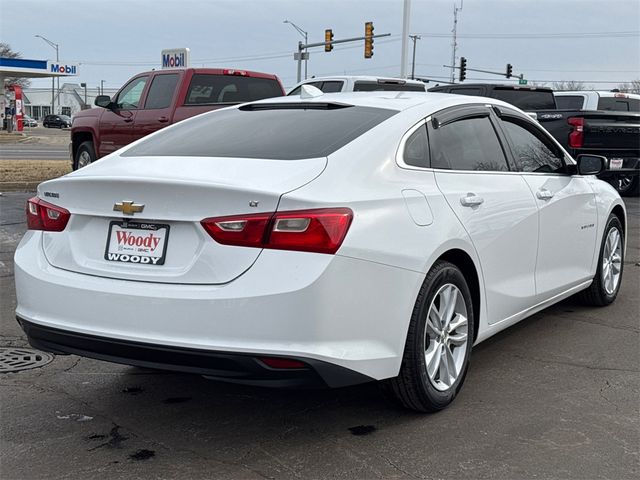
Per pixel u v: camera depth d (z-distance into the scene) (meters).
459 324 4.07
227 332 3.21
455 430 3.77
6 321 5.82
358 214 3.42
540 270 5.02
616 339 5.39
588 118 12.66
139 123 11.24
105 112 12.02
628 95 15.84
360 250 3.35
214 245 3.30
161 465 3.40
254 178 3.44
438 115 4.36
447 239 3.87
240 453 3.52
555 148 5.53
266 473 3.31
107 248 3.58
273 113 4.49
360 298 3.36
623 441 3.65
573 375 4.62
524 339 5.39
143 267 3.46
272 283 3.19
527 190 4.83
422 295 3.71
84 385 4.46
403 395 3.79
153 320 3.32
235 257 3.26
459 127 4.50
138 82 11.70
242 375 3.25
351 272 3.31
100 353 3.50
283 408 4.09
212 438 3.69
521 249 4.70
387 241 3.50
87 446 3.60
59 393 4.32
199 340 3.24
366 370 3.41
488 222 4.31
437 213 3.90
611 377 4.58
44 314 3.65
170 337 3.29
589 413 4.00
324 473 3.31
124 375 4.64
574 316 6.04
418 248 3.66
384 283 3.47
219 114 4.75
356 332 3.37
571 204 5.39
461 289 4.07
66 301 3.56
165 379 4.57
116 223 3.57
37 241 3.85
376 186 3.64
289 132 4.06
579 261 5.64
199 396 4.28
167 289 3.33
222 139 4.15
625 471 3.33
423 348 3.76
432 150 4.18
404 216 3.66
